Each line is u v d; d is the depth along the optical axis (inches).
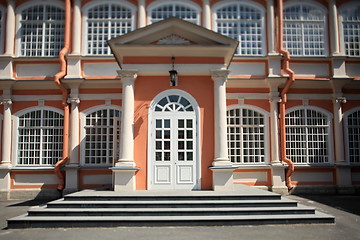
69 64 527.8
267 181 519.2
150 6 552.7
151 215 315.3
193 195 347.3
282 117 524.7
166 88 413.4
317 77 549.6
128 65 408.2
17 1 550.0
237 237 266.1
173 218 304.7
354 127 548.7
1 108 524.7
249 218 305.9
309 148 538.9
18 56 536.1
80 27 542.9
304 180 528.7
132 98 404.5
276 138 522.6
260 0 563.2
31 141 524.1
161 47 403.5
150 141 402.9
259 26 559.5
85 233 279.7
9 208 425.4
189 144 406.9
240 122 530.0
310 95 545.0
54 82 515.8
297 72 549.3
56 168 494.9
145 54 411.2
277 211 322.3
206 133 407.2
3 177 505.7
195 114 410.9
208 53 413.4
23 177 511.5
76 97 520.4
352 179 535.8
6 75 526.6
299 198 478.0
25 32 547.8
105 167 506.6
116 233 278.7
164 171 400.5
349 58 553.0
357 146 547.2
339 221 328.5
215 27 553.3
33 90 529.3
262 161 526.9
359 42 571.5
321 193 524.1
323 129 543.8
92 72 531.5
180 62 412.2
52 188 509.0
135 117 406.0
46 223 301.0
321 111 544.1
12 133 519.5
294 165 524.1
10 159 513.0
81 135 518.3
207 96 414.3
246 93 535.2
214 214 317.1
